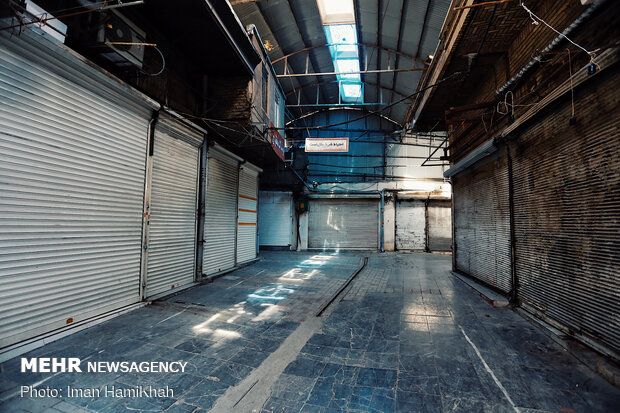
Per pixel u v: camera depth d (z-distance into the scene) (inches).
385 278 333.1
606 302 125.9
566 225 154.1
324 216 673.6
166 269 239.6
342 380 113.4
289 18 369.4
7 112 128.0
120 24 171.6
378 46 406.0
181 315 188.5
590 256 136.0
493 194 251.3
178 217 255.9
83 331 156.0
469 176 315.6
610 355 121.5
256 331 164.7
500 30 195.9
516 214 211.9
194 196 280.2
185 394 103.0
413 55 384.5
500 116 230.8
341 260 483.8
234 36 246.8
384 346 145.6
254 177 450.0
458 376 116.3
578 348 134.3
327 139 313.1
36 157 139.8
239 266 374.0
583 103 139.9
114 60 177.8
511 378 114.7
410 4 299.7
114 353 132.6
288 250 647.8
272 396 102.5
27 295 134.4
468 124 307.9
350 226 666.2
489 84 253.9
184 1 194.9
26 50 134.5
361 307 214.7
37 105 140.4
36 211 139.3
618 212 120.2
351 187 666.8
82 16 162.6
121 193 192.5
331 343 149.3
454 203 370.9
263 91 343.9
